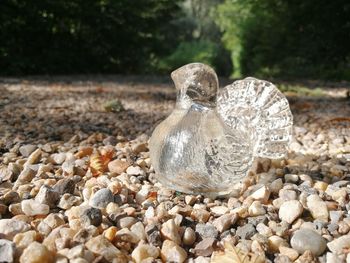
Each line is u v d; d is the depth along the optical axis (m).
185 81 0.20
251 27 1.70
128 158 0.26
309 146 0.34
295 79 1.12
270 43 1.46
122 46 1.38
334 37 1.28
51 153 0.28
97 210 0.17
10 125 0.38
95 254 0.14
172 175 0.20
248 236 0.17
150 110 0.52
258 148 0.23
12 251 0.14
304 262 0.15
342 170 0.26
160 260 0.15
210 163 0.20
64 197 0.19
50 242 0.15
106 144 0.32
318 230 0.17
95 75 1.20
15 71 1.05
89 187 0.21
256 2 1.50
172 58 2.07
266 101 0.23
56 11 1.17
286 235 0.17
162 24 1.60
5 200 0.19
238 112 0.24
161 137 0.20
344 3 1.24
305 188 0.22
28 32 1.14
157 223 0.17
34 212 0.18
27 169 0.23
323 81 1.08
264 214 0.18
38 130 0.36
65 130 0.36
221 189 0.20
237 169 0.20
